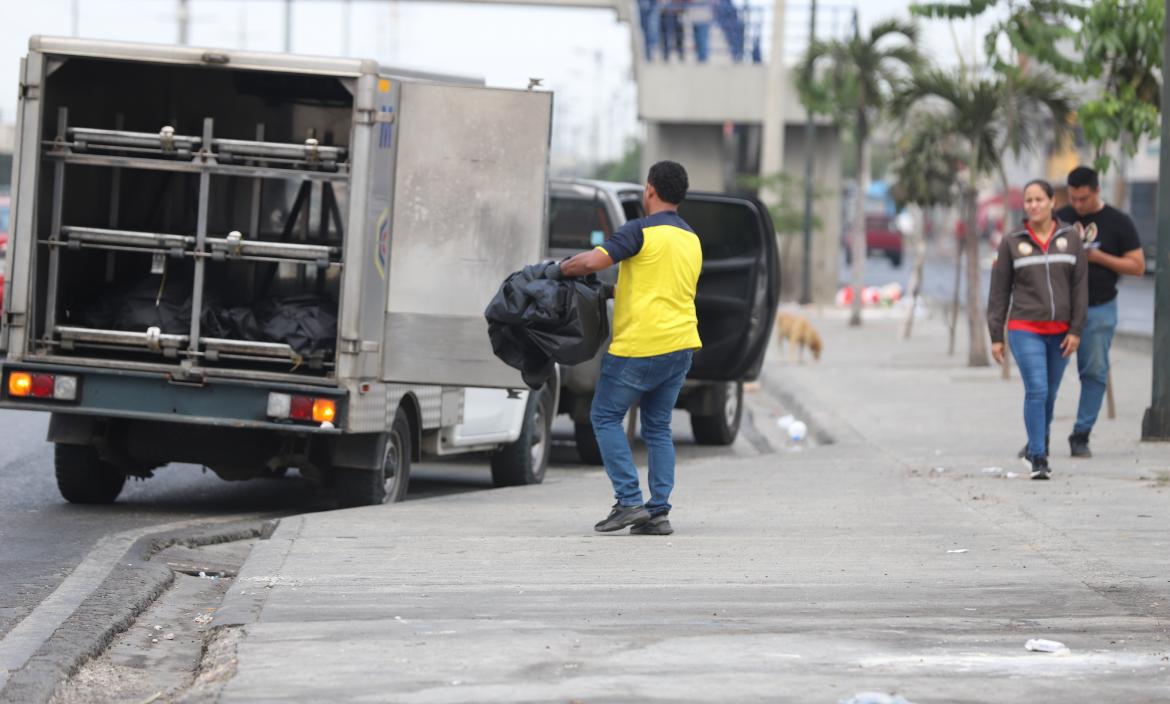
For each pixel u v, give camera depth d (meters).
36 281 26.97
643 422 23.58
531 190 26.06
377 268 26.17
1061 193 33.31
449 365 26.28
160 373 26.50
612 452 23.27
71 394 26.67
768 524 24.66
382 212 26.12
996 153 59.75
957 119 59.91
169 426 27.91
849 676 15.14
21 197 26.72
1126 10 37.66
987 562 21.11
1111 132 37.62
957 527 24.06
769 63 91.81
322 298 28.58
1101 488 27.88
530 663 15.60
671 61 102.69
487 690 14.56
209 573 22.89
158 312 27.59
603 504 27.55
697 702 14.18
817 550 22.19
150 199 30.88
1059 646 16.20
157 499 30.36
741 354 39.41
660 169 22.64
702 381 40.38
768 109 90.50
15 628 17.88
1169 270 34.25
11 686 15.14
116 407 26.70
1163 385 34.53
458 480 35.38
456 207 26.11
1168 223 34.19
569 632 17.00
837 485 29.34
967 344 73.31
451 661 15.68
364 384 26.25
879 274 165.25
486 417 32.19
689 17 107.56
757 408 53.88
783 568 20.81
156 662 17.12
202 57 26.05
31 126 26.66
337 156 26.14
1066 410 42.25
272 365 27.38
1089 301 31.20
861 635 16.89
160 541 24.06
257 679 14.98
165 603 20.31
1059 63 47.34
